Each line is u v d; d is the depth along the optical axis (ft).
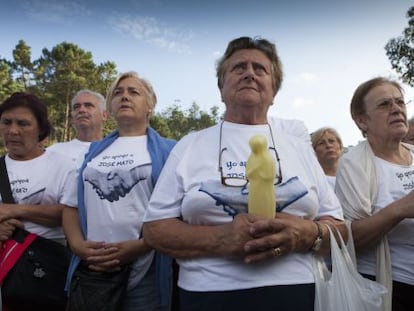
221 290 4.51
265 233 4.38
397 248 5.98
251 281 4.47
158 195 5.21
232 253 4.46
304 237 4.63
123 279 6.40
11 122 7.53
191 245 4.75
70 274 6.64
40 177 7.53
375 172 6.38
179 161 5.29
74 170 7.66
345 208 6.26
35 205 7.20
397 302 5.86
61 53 136.87
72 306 6.18
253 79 5.45
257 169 4.42
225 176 4.96
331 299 4.54
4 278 6.61
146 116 8.03
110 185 6.82
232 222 4.52
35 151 7.85
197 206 4.80
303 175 5.20
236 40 5.84
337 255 4.74
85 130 12.76
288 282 4.52
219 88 6.18
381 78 6.77
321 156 12.67
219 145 5.32
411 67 48.83
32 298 6.62
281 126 7.32
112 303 6.13
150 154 7.22
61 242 7.58
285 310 4.39
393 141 6.48
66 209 7.24
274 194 4.53
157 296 6.66
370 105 6.63
